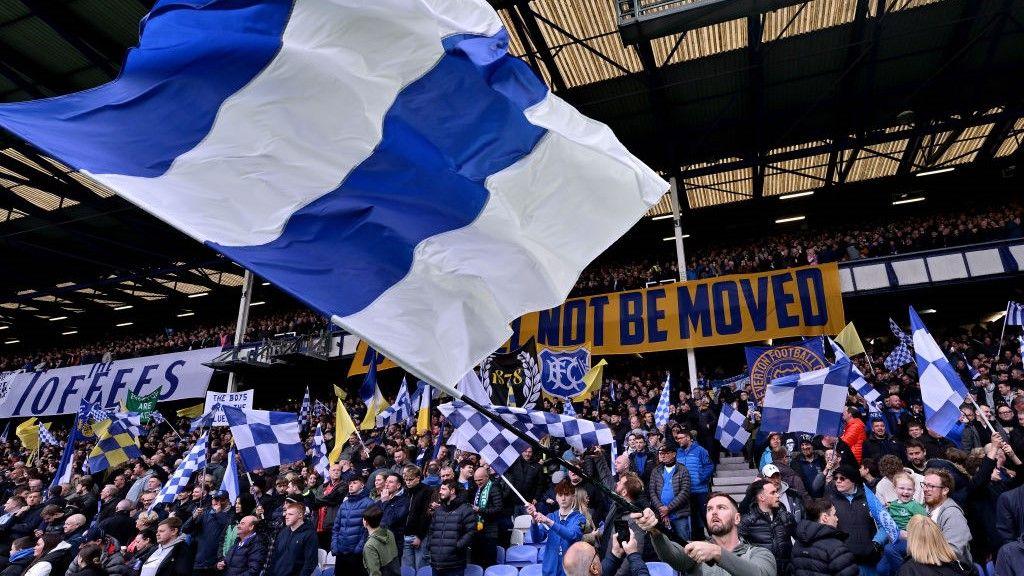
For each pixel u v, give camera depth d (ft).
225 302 110.63
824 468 26.13
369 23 7.68
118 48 49.16
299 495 25.61
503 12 46.01
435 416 47.24
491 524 23.08
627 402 48.60
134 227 79.46
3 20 45.98
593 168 7.83
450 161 7.89
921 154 71.41
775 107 59.47
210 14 7.92
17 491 36.58
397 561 19.07
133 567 21.88
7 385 92.38
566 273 7.98
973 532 18.20
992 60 52.42
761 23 45.85
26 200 73.67
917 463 21.40
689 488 22.97
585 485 24.76
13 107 6.59
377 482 23.80
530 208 7.96
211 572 22.62
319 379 86.84
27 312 112.27
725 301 57.88
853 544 16.58
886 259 55.77
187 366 82.07
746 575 8.00
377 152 7.80
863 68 53.52
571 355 35.14
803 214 85.35
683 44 49.88
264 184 7.39
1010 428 24.91
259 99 7.66
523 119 7.87
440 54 7.75
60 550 22.20
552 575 18.16
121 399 82.64
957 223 60.64
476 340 7.54
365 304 7.07
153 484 31.71
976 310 62.44
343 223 7.53
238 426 27.61
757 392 32.27
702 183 76.74
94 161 6.58
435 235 7.84
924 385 20.61
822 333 53.31
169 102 7.52
